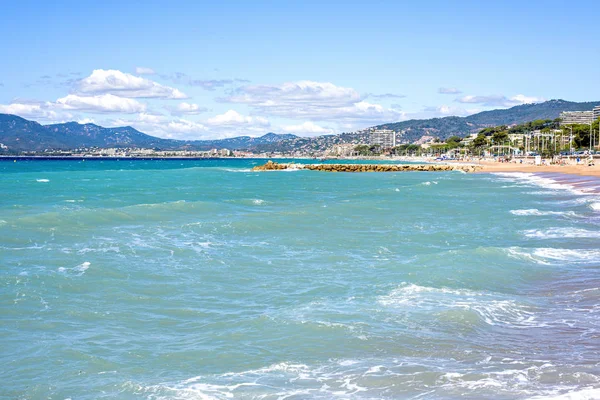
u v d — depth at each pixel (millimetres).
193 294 18359
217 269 21828
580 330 14773
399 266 22172
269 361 12828
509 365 12438
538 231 31312
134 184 81062
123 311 16484
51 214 34844
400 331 14664
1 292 17844
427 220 36281
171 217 37094
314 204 46438
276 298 17938
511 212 40406
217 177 108812
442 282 19719
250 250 25719
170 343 13961
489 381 11562
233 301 17609
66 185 76625
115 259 23016
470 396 10883
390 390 11273
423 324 15203
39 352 13266
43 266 21438
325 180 99000
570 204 46281
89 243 26469
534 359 12781
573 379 11586
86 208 42625
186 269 21750
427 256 23625
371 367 12430
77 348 13531
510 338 14219
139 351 13422
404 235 30172
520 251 24469
